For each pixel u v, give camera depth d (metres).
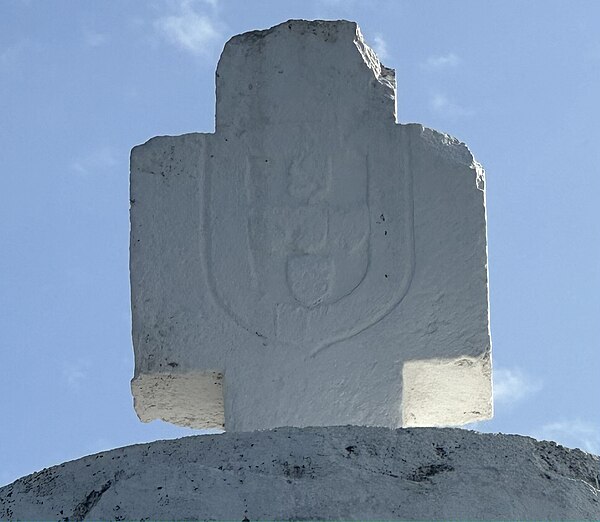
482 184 9.42
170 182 9.44
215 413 9.59
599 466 7.25
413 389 9.41
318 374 9.16
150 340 9.26
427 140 9.50
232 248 9.34
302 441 7.31
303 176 9.43
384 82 9.63
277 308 9.23
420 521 6.75
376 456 7.19
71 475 7.34
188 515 6.78
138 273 9.32
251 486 6.86
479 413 9.50
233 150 9.49
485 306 9.27
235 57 9.66
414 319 9.23
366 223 9.35
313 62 9.62
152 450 7.41
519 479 6.96
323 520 6.73
